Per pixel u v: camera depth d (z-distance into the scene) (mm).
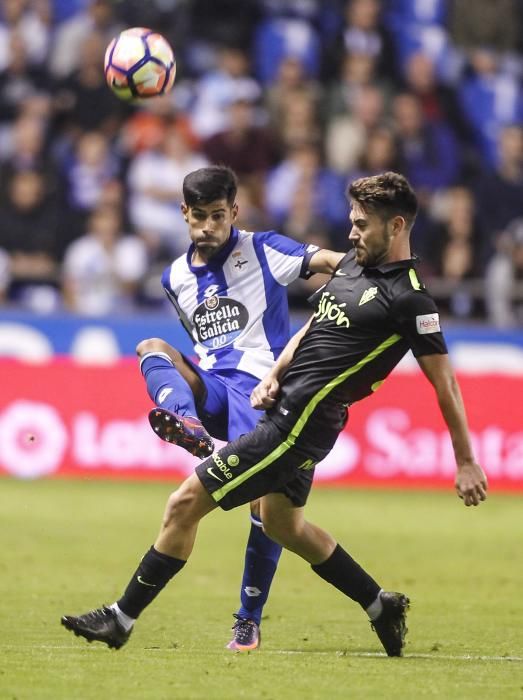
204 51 66062
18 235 59375
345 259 20281
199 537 39156
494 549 37188
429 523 42562
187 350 52906
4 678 17547
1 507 43250
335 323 19609
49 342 53062
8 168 60750
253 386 22062
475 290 57625
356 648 21828
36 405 50500
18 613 24828
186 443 19609
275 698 16328
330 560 20719
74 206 60188
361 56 65750
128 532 38500
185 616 25484
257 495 19703
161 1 66000
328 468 50938
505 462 50469
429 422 50594
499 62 69062
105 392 50375
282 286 22375
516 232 62750
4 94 63969
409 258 19516
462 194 61000
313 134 62500
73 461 50344
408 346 19703
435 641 22609
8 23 64875
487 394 50562
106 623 19688
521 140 64500
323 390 19531
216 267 22422
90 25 64438
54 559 33188
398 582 30734
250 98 64188
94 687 16938
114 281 58031
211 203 21625
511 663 20000
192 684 17297
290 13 66812
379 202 19125
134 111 62750
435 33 67812
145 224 59594
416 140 63156
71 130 62500
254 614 21828
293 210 59188
